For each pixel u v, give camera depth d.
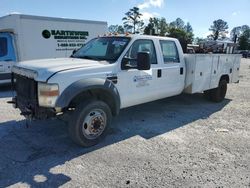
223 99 7.97
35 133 4.84
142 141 4.57
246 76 15.05
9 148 4.19
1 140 4.49
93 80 4.16
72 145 4.35
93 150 4.18
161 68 5.52
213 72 7.01
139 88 5.07
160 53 5.55
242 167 3.73
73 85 3.93
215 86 7.27
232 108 7.02
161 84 5.59
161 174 3.49
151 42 5.41
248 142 4.64
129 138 4.70
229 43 8.63
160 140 4.64
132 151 4.16
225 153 4.17
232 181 3.36
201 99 7.98
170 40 5.89
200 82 6.55
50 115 3.95
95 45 5.35
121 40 5.03
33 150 4.13
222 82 7.51
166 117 6.04
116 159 3.88
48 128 5.10
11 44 9.44
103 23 12.38
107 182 3.28
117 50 4.87
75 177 3.37
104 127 4.45
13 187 3.13
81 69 4.11
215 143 4.56
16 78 4.54
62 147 4.27
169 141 4.61
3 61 9.16
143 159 3.90
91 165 3.69
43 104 3.83
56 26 10.66
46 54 10.50
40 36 10.21
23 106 4.33
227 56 7.49
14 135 4.73
